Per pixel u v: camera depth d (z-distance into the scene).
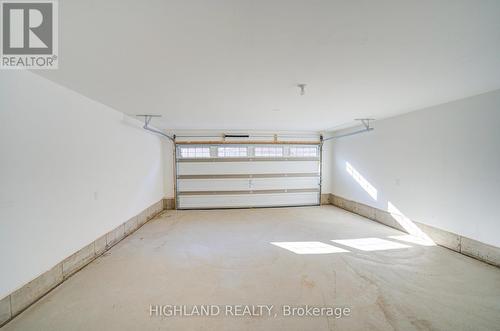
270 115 4.13
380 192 4.77
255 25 1.31
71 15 1.19
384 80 2.27
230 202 6.25
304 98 2.96
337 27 1.34
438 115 3.44
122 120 3.87
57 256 2.39
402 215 4.21
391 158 4.44
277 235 4.06
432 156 3.56
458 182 3.18
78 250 2.73
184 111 3.75
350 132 5.77
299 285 2.43
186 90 2.58
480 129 2.87
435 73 2.09
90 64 1.87
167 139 6.07
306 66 1.92
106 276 2.61
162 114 3.97
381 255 3.16
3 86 1.82
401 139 4.16
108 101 3.09
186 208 6.14
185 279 2.55
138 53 1.67
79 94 2.73
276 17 1.23
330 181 6.66
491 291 2.28
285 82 2.31
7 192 1.84
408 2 1.11
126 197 4.02
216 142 6.16
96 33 1.38
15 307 1.91
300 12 1.19
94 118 3.05
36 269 2.12
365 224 4.71
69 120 2.56
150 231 4.32
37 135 2.13
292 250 3.38
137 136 4.51
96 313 1.98
